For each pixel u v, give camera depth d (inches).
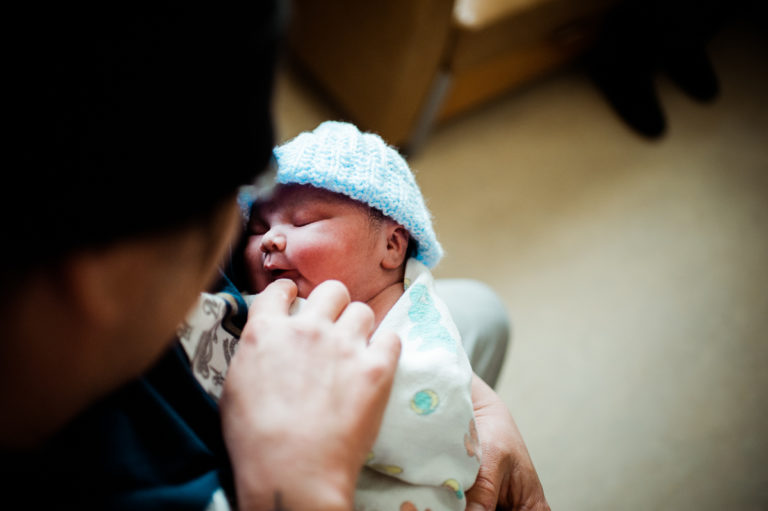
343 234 26.0
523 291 60.9
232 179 10.5
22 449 12.8
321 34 63.1
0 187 8.2
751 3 96.2
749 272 66.4
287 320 18.1
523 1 59.0
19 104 7.8
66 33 7.7
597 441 52.6
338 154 26.6
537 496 26.5
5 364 10.3
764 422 55.6
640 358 58.2
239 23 8.9
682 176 74.3
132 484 14.4
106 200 8.9
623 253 65.6
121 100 8.3
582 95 80.6
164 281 11.4
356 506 20.8
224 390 17.0
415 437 21.3
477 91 69.7
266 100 10.3
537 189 69.4
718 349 59.9
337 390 16.4
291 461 14.8
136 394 15.6
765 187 74.7
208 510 15.4
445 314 25.7
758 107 84.1
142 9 8.0
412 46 53.8
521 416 53.2
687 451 52.9
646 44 78.0
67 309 10.0
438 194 66.6
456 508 22.0
